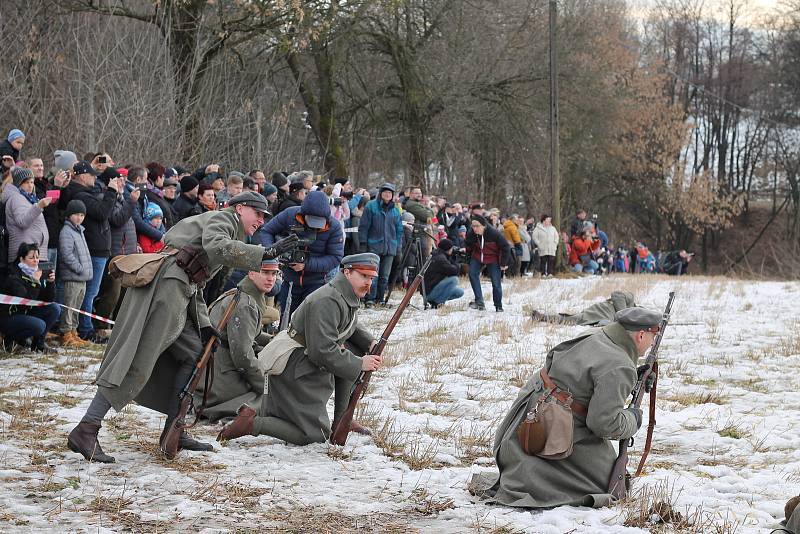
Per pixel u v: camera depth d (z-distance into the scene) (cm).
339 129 3609
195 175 1522
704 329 1568
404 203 2080
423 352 1266
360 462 698
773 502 614
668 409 944
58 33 2141
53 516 538
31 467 638
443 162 3738
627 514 566
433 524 552
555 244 2947
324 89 3288
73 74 2077
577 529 540
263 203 687
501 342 1378
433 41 3506
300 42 2595
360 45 3409
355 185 3662
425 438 782
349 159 3638
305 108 3516
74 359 1086
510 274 2703
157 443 725
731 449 782
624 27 5319
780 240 6431
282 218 1204
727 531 545
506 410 917
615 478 594
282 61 3256
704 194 5347
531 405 598
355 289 755
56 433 746
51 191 1110
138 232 1280
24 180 1111
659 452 775
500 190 4109
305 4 2555
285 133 2734
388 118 3631
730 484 664
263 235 1205
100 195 1194
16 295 1088
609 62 4297
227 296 851
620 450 601
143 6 2452
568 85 3834
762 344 1398
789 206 6575
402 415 870
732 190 6244
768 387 1066
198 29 2408
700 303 2027
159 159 2098
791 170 6397
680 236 6350
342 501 592
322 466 681
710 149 6681
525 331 1502
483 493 604
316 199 1200
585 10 4038
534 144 3838
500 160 3941
